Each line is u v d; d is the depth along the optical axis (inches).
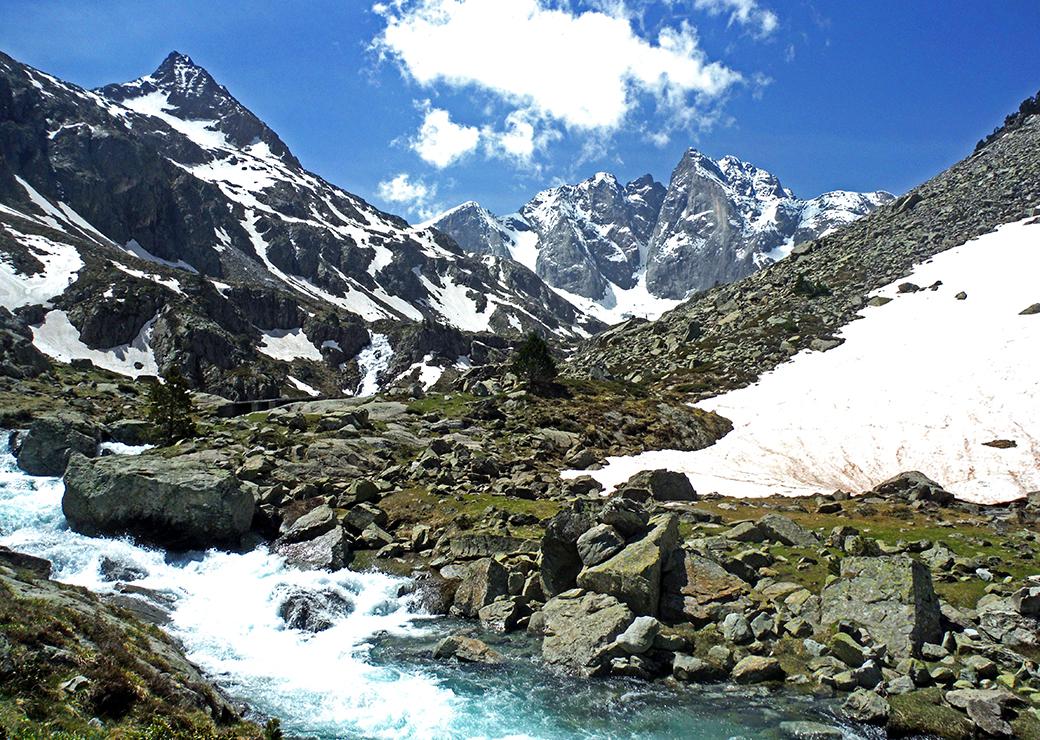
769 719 794.8
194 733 609.9
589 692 873.5
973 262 3927.2
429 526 1488.7
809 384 3036.4
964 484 2053.4
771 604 1026.7
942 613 970.7
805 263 5305.1
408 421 2514.8
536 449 2245.3
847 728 765.3
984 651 876.6
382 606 1194.0
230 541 1425.9
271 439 2133.4
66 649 658.8
